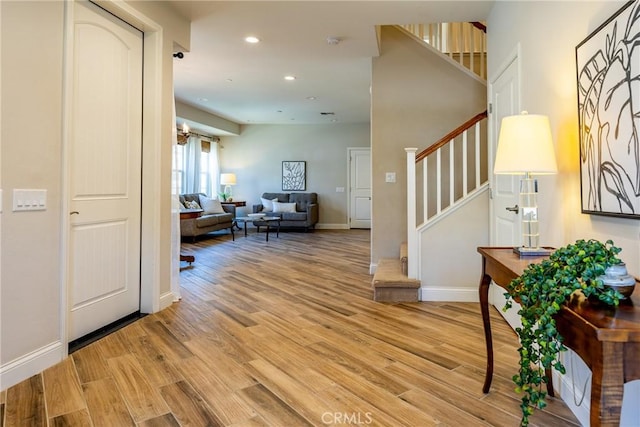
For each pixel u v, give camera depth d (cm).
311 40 392
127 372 199
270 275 437
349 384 188
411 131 424
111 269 263
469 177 417
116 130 264
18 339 188
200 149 889
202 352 224
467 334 255
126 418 158
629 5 130
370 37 383
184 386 185
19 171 187
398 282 329
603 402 84
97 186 248
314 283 399
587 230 166
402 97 425
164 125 300
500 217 296
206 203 796
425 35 475
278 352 225
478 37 443
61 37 208
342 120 910
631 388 132
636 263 131
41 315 199
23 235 190
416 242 336
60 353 210
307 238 783
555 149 199
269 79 551
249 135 974
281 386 186
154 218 291
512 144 174
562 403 173
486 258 181
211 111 802
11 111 183
